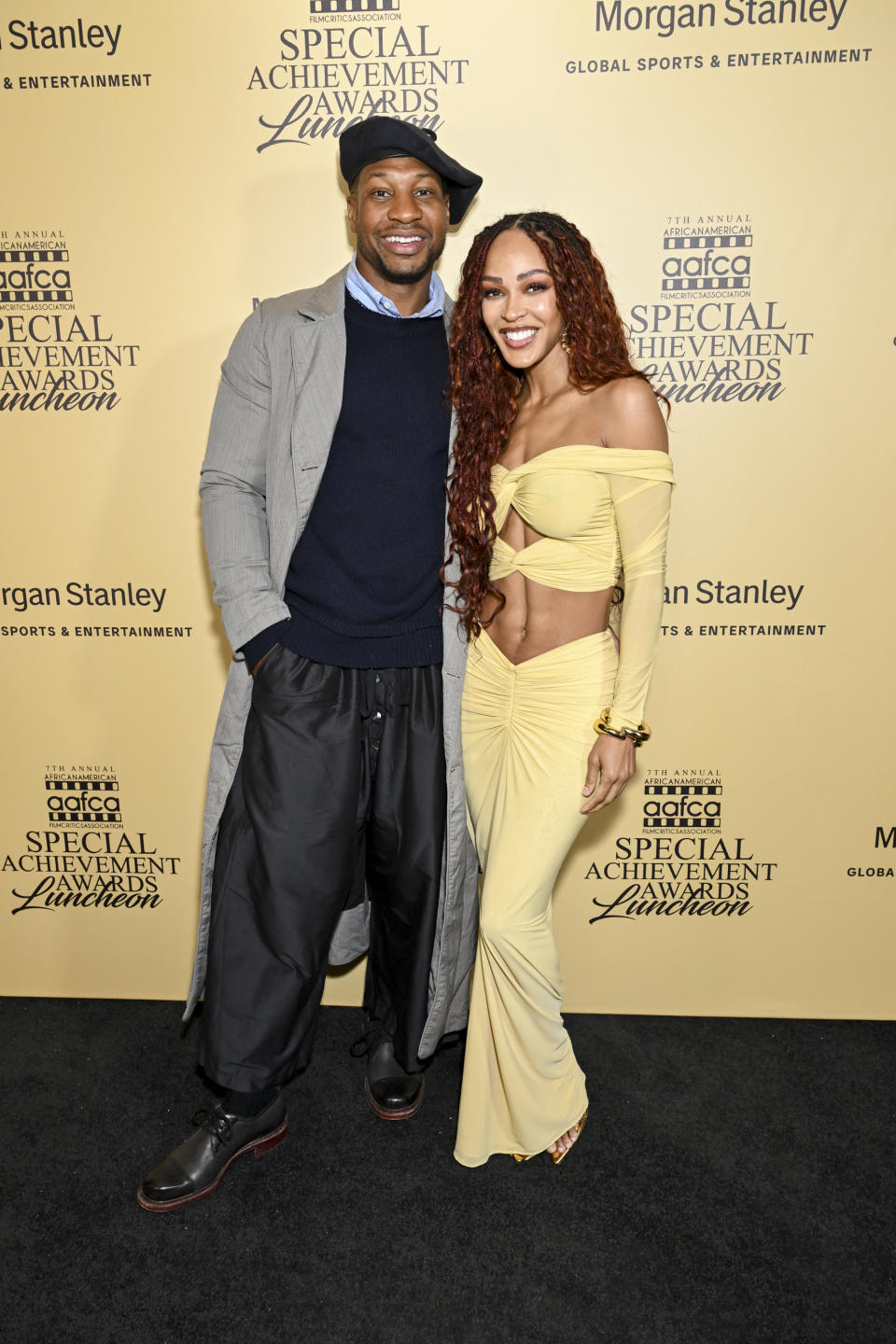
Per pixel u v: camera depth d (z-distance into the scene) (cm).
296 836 166
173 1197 170
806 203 182
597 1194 174
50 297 192
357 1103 199
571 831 165
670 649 204
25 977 227
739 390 191
